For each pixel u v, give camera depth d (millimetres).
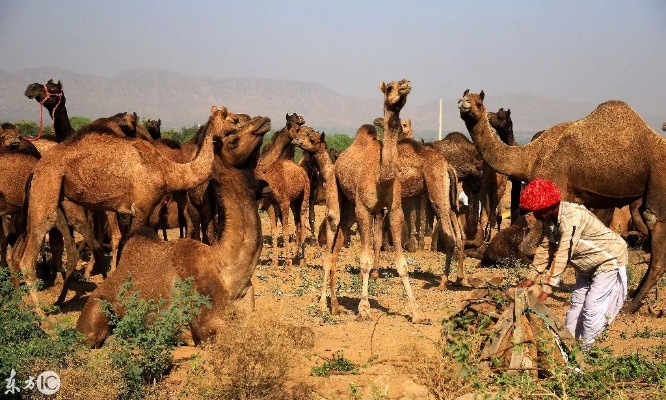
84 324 7230
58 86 11922
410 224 17188
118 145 10016
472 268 14336
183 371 6645
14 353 5961
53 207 9852
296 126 15047
